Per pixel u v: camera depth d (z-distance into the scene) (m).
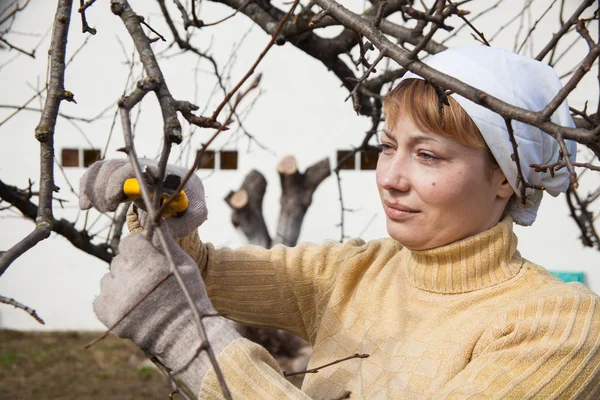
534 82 1.47
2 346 6.82
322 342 1.60
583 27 1.07
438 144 1.40
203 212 1.43
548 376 1.27
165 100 1.09
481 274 1.46
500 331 1.35
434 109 1.37
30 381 6.09
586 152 4.30
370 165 5.67
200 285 1.31
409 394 1.39
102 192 1.32
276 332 5.55
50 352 6.74
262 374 1.24
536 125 1.06
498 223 1.48
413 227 1.46
